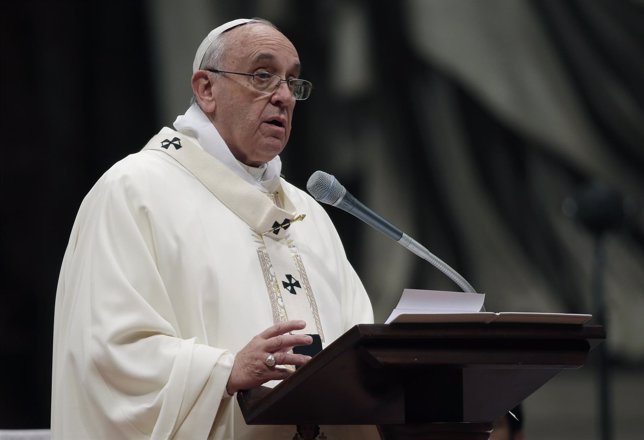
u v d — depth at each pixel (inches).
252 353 424.5
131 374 435.8
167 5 1540.4
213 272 470.9
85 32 1537.9
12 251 1505.9
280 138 504.4
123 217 466.9
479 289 1572.3
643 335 1518.2
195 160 499.2
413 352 382.6
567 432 1457.9
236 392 433.7
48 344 1509.6
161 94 1537.9
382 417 431.5
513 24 1598.2
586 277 1562.5
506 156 1598.2
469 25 1600.6
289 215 501.7
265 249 493.7
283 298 487.8
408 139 1589.6
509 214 1585.9
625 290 1546.5
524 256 1577.3
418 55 1595.7
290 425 460.1
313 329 491.2
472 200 1585.9
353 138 1581.0
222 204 494.3
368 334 375.2
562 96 1594.5
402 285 1541.6
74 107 1528.1
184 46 1536.7
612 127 1594.5
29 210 1509.6
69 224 1517.0
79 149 1526.8
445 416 405.1
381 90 1589.6
